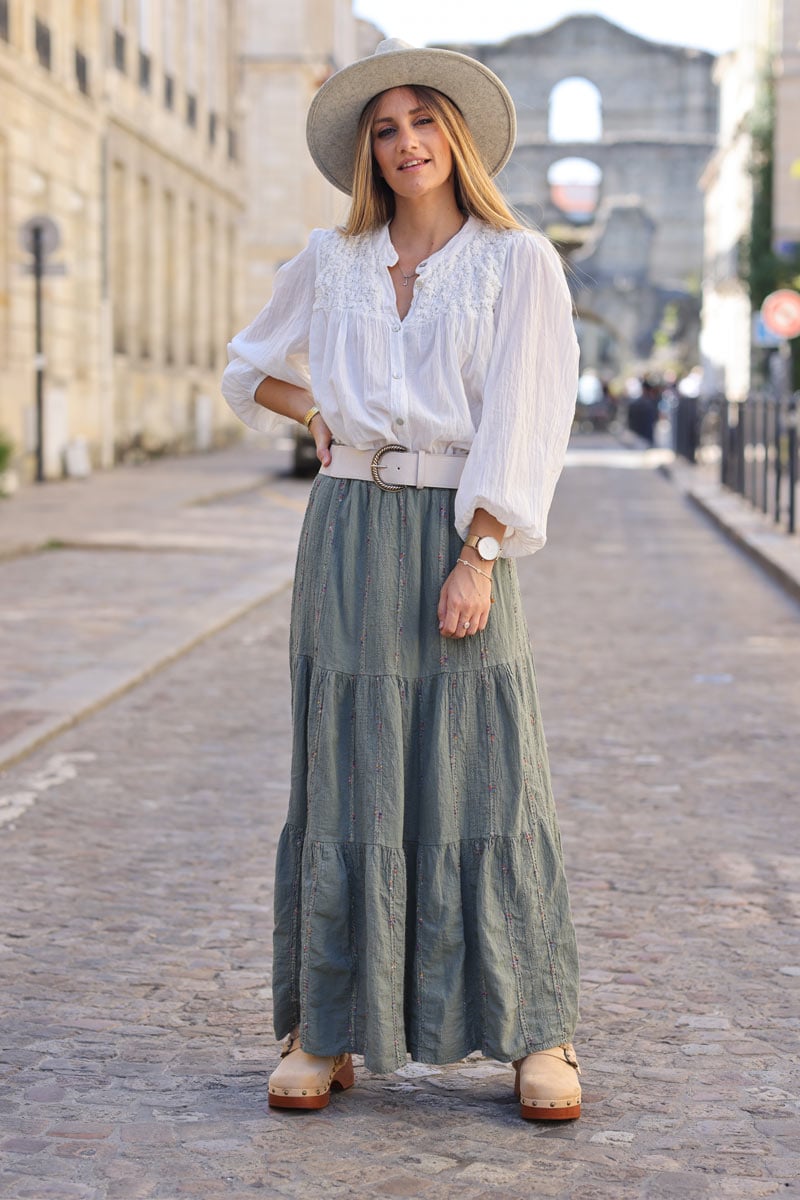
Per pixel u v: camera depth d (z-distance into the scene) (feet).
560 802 19.19
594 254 226.38
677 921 14.67
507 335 10.00
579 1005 11.39
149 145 100.07
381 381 10.07
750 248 129.49
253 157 141.49
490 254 10.06
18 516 55.83
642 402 143.43
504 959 10.15
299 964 10.49
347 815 10.16
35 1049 11.60
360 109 10.37
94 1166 9.70
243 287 130.72
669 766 21.16
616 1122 10.41
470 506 9.90
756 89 131.85
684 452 104.53
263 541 49.62
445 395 10.02
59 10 79.71
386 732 10.05
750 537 50.80
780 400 55.98
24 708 23.77
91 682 25.93
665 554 49.55
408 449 10.15
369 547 10.16
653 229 227.40
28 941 14.03
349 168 10.80
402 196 10.25
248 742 22.49
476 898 10.12
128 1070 11.23
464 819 10.16
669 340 225.97
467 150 10.13
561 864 10.41
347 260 10.34
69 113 81.56
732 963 13.56
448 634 10.03
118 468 90.22
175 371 107.76
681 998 12.73
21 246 69.97
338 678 10.14
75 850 17.02
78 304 85.61
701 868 16.39
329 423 10.25
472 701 10.16
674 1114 10.54
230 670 28.32
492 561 10.08
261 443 129.18
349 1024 10.26
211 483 75.66
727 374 171.12
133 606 35.12
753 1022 12.21
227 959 13.62
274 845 17.25
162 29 103.65
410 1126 10.33
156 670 27.96
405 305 10.23
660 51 236.84
